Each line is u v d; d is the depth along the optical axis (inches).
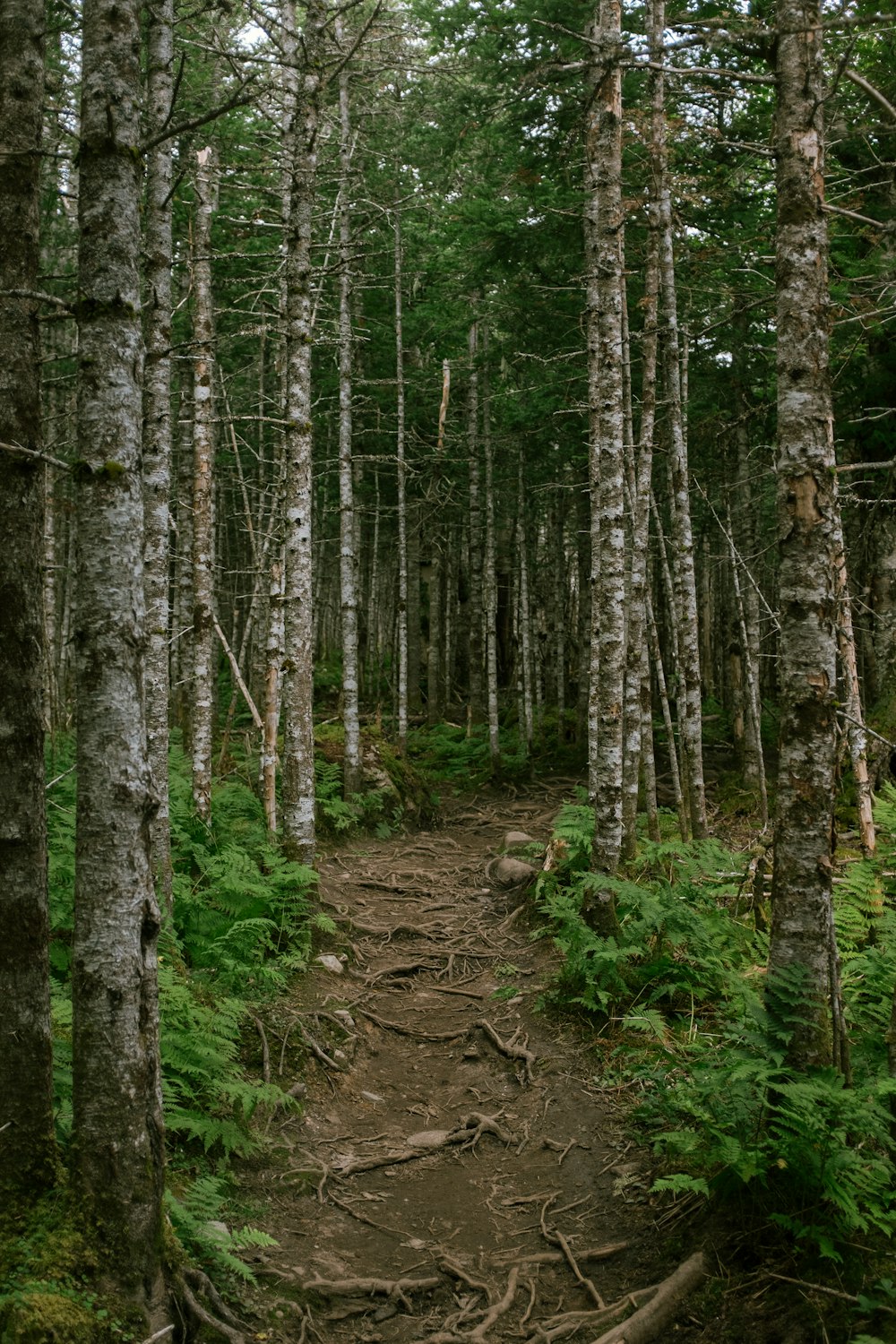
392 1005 327.3
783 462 180.9
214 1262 168.1
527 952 371.9
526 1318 170.4
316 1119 242.8
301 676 366.6
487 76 509.7
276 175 533.6
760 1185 170.9
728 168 480.7
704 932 279.7
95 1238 139.2
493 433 815.1
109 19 144.7
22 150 149.6
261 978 287.1
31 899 145.6
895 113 169.8
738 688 604.4
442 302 741.9
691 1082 216.8
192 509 386.3
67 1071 175.2
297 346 362.3
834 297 316.5
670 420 430.6
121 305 145.1
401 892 466.0
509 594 1117.1
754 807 527.5
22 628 146.9
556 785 708.0
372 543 1086.4
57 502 505.7
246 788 469.4
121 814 143.8
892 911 238.4
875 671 539.2
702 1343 153.8
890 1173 160.9
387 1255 192.2
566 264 555.8
